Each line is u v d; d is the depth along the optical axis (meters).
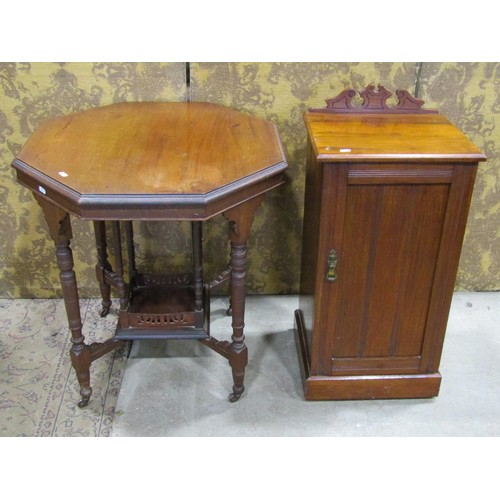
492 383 2.03
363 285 1.74
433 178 1.58
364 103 1.82
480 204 2.29
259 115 2.09
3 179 2.16
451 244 1.68
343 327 1.82
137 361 2.11
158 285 2.16
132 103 2.03
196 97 2.06
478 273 2.46
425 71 2.01
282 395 1.98
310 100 2.06
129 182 1.48
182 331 1.93
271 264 2.38
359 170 1.56
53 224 1.62
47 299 2.41
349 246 1.68
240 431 1.84
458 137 1.66
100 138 1.74
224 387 2.01
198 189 1.45
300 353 2.07
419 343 1.86
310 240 1.86
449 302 1.78
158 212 1.44
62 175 1.51
